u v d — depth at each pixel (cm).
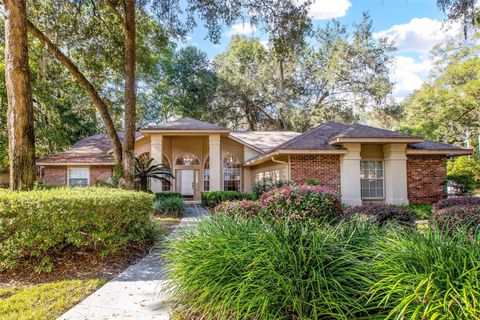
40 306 374
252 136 2031
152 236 753
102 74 1437
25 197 498
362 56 2775
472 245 262
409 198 1345
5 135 1625
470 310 208
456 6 955
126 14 1143
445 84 2572
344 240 335
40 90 1554
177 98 3109
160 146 1695
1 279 473
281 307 272
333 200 698
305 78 3042
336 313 265
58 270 515
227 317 291
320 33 2933
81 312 360
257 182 1722
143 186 1517
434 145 1404
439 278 234
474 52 2506
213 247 348
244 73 3061
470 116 2531
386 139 1277
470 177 1443
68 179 1716
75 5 1120
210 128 1723
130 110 1183
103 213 547
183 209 1302
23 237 480
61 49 1280
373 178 1364
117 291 429
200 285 323
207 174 2025
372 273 278
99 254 573
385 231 370
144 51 1369
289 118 2936
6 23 646
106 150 1838
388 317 233
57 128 1962
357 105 2858
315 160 1309
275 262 297
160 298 400
